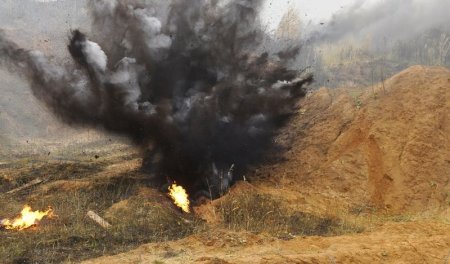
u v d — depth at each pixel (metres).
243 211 10.46
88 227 9.55
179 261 7.48
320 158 13.89
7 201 11.23
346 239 8.91
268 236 9.03
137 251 8.21
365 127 13.74
